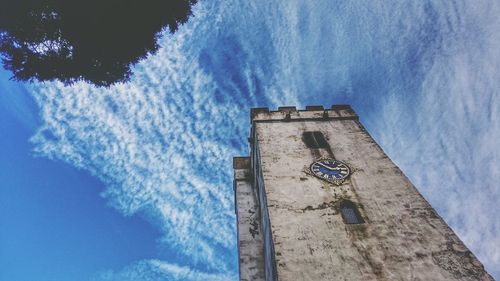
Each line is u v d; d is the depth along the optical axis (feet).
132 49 33.19
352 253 34.65
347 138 53.16
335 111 61.31
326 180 44.47
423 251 34.47
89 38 31.17
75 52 31.35
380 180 44.04
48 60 30.42
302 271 33.22
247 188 64.34
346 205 40.96
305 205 40.86
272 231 37.52
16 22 28.35
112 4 30.25
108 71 33.27
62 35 30.40
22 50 29.35
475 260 33.30
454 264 33.09
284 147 51.78
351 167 46.65
